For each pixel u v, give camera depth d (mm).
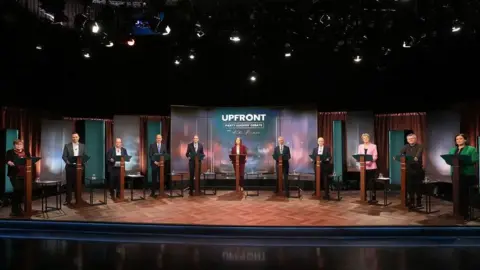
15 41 7375
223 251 4445
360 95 9180
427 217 5766
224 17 7070
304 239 4922
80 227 5398
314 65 9133
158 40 8711
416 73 8430
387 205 6859
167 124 9805
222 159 9312
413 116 8750
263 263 4023
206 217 5863
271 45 7953
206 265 3969
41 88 8406
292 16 7000
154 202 7297
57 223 5465
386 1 6602
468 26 6520
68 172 6965
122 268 3869
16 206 6008
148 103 9688
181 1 6738
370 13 6758
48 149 8258
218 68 9352
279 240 4875
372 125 8977
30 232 5293
